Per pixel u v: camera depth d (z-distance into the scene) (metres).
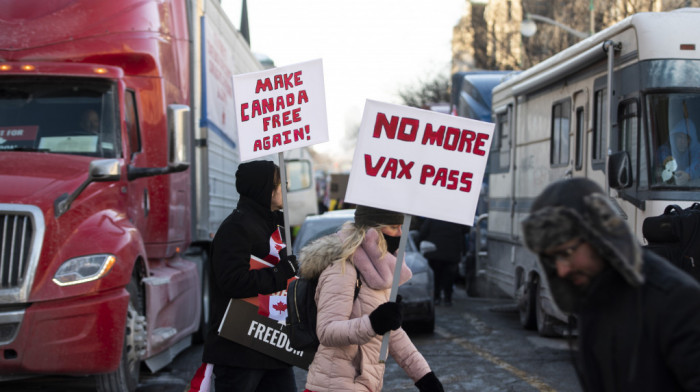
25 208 6.78
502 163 14.05
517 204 12.98
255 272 4.58
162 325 8.76
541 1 38.56
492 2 44.44
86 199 7.28
